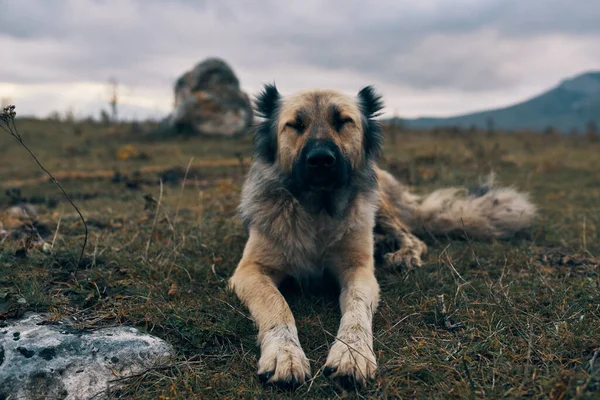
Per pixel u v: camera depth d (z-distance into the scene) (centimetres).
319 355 65
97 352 60
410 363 59
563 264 97
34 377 55
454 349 63
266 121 99
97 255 93
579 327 65
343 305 75
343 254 89
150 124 476
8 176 225
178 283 86
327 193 87
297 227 87
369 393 55
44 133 408
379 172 123
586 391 49
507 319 71
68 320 68
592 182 207
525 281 85
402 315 76
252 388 56
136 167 249
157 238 110
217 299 77
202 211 140
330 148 82
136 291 79
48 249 92
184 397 55
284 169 89
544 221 130
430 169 231
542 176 224
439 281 88
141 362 61
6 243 98
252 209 90
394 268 98
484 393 53
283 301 72
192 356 64
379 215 115
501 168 239
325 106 89
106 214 133
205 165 254
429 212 124
